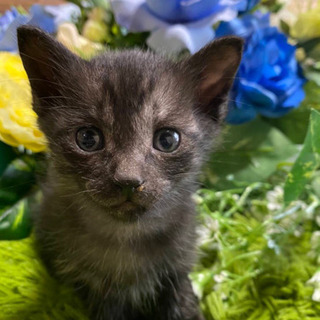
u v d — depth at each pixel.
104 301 0.13
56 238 0.13
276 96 0.15
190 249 0.13
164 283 0.13
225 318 0.12
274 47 0.15
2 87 0.13
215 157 0.15
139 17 0.15
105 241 0.12
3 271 0.13
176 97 0.11
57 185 0.12
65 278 0.13
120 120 0.10
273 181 0.16
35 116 0.12
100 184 0.10
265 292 0.13
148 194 0.10
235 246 0.13
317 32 0.16
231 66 0.12
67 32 0.15
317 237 0.14
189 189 0.12
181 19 0.15
